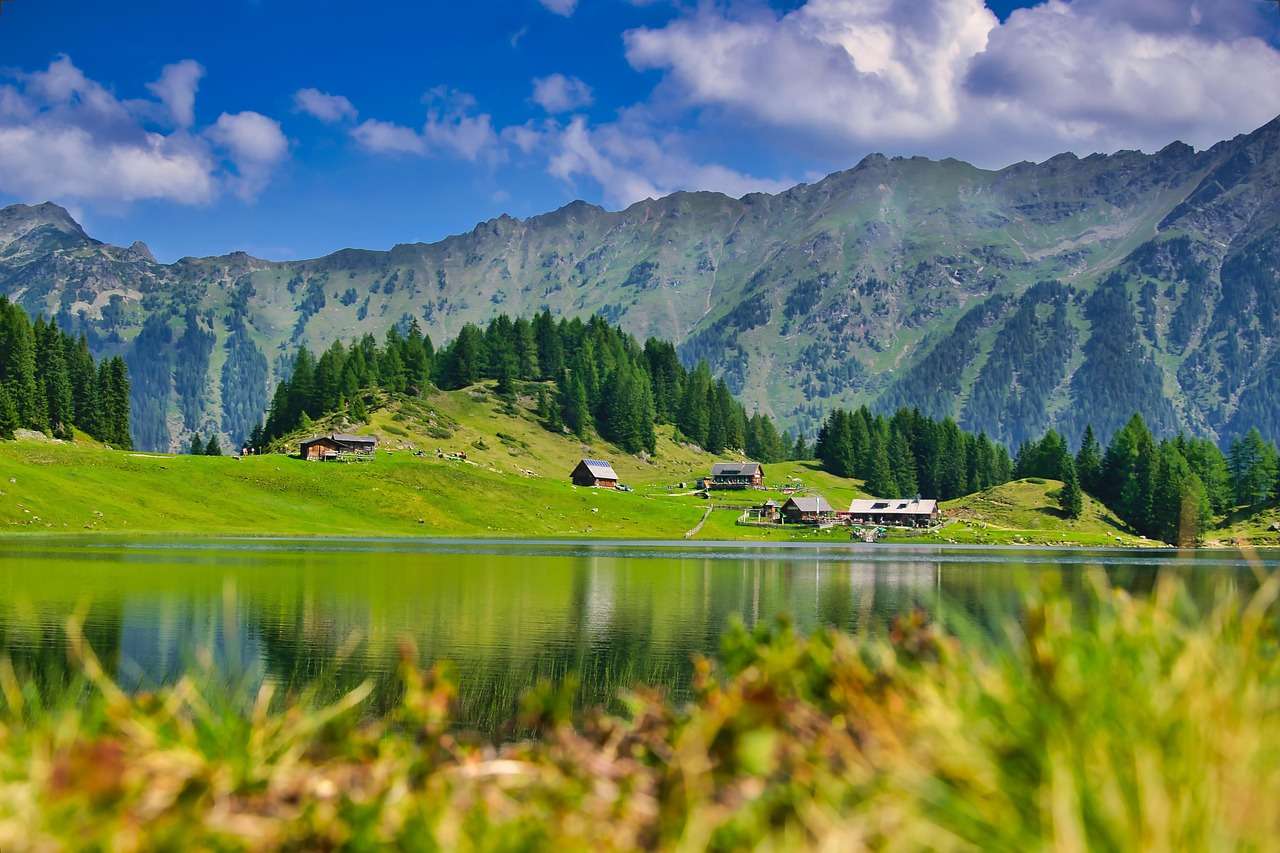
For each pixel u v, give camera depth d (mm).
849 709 8695
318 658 37812
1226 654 8195
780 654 9930
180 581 67375
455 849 7180
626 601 64312
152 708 8961
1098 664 7789
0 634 41406
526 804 8523
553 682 34250
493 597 64312
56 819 7117
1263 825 5875
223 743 8461
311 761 8930
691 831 6938
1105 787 6230
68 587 61438
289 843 7289
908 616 10453
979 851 6402
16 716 8773
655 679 35375
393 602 59188
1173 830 5988
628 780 8422
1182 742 6633
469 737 10406
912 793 6734
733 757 8305
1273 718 7078
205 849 7152
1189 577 79250
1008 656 8164
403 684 32062
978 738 7172
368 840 7285
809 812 6949
